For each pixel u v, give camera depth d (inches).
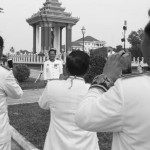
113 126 62.6
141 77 62.6
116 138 65.9
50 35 1734.7
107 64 75.3
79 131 123.4
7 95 149.9
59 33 1831.9
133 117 60.0
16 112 385.7
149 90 60.2
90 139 124.5
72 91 126.4
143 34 63.2
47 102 131.7
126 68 72.6
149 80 61.8
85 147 122.6
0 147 143.0
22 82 796.0
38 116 359.3
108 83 71.9
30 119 341.7
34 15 1806.1
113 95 62.5
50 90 129.3
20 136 270.5
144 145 60.0
